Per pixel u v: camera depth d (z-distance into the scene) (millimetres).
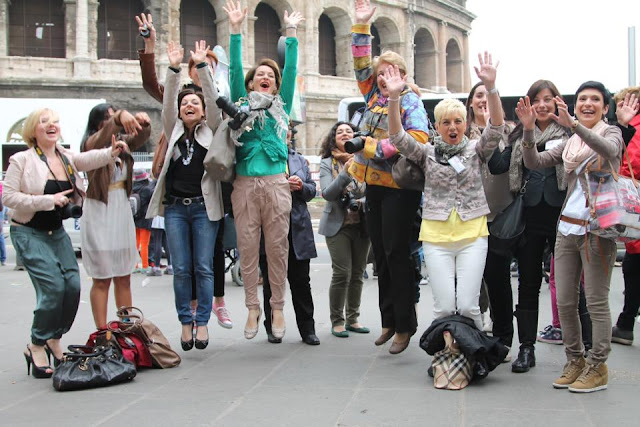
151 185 15922
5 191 6621
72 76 38812
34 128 6809
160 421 5273
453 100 6379
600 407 5422
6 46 38031
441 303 6262
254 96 7352
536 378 6375
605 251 5805
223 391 6098
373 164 6984
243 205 7418
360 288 8906
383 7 51188
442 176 6332
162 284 14523
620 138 5824
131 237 7512
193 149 7332
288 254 8109
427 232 6359
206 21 44656
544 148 6629
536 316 6734
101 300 7383
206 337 7238
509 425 5016
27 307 11586
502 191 6555
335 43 51125
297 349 7855
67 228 22109
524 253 6684
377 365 7004
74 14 38969
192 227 7340
